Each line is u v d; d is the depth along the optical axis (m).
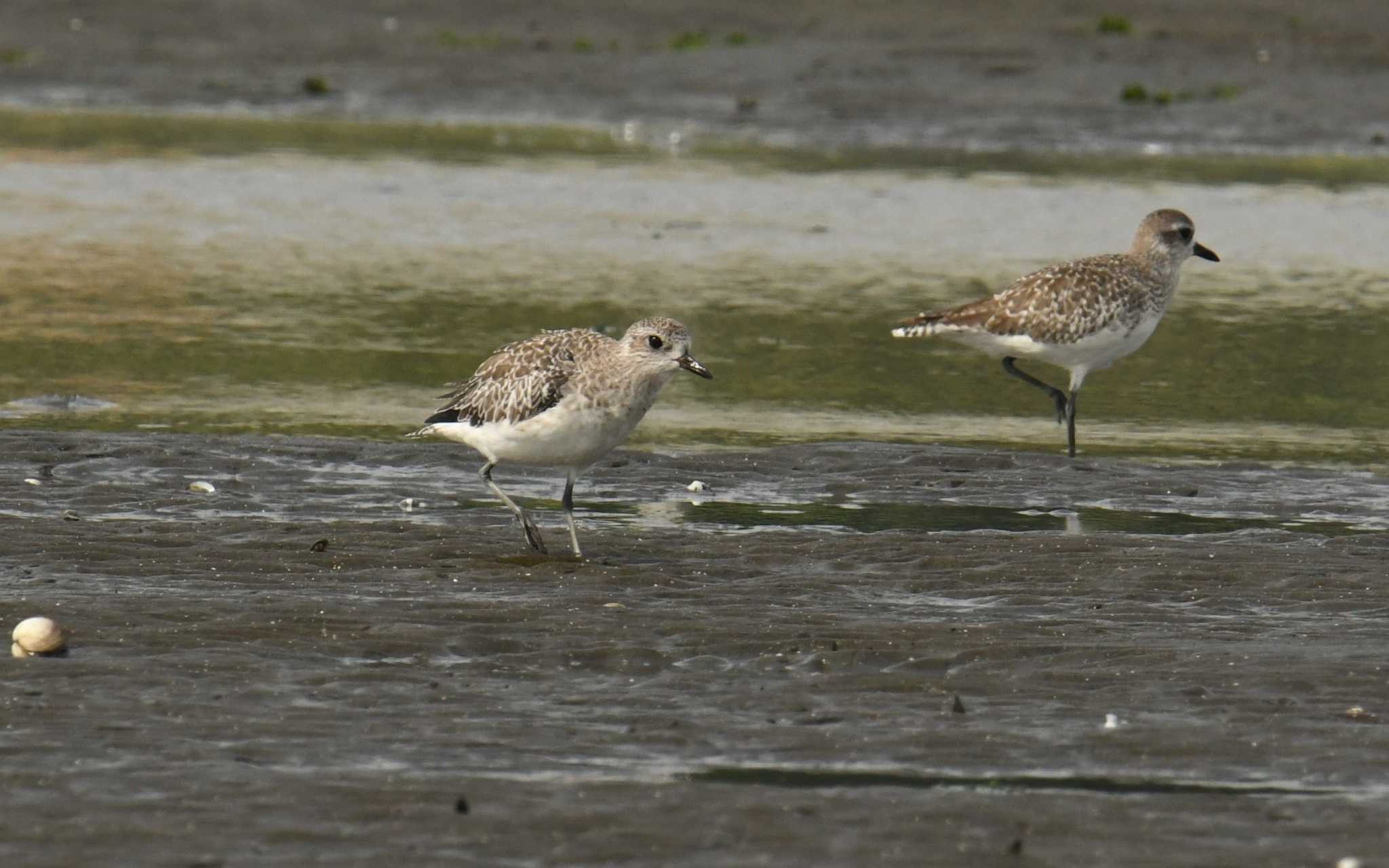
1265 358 22.11
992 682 10.97
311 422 18.44
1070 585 13.16
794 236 28.33
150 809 8.83
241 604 12.05
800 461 17.20
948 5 43.75
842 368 21.36
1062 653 11.46
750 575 13.38
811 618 12.15
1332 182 32.56
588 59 40.75
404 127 36.72
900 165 33.56
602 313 23.58
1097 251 27.48
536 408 13.41
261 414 18.70
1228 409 20.02
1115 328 18.09
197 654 11.10
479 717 10.23
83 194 30.42
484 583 12.91
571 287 24.97
